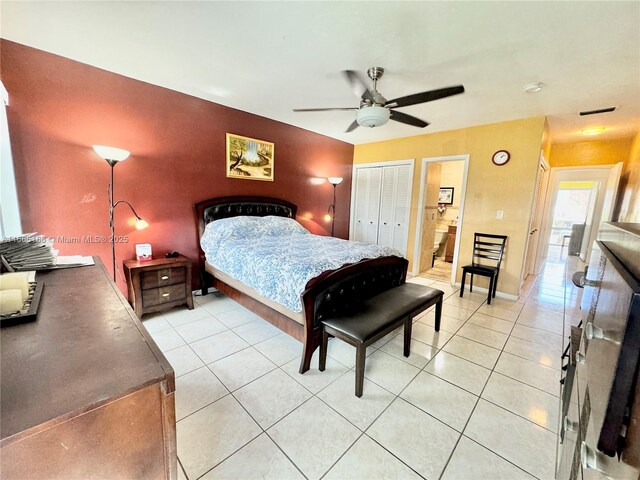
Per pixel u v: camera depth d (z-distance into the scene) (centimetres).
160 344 242
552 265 581
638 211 286
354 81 224
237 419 162
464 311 331
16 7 175
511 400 182
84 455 65
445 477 131
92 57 241
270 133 408
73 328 95
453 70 237
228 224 335
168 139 313
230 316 299
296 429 156
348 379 201
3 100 217
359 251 274
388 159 499
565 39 189
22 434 55
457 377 205
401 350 242
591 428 58
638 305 43
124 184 289
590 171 465
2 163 222
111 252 286
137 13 179
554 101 295
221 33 198
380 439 151
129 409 70
